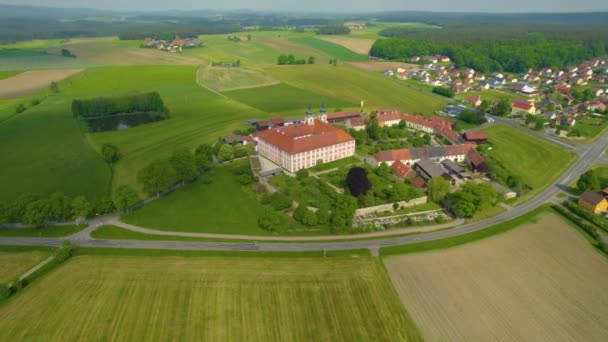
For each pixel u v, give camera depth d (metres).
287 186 155.50
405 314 90.25
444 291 98.06
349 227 126.50
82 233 122.19
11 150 188.62
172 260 109.12
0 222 120.94
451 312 91.25
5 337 83.62
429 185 145.50
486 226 128.50
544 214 136.38
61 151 188.62
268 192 150.88
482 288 99.31
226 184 157.50
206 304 92.69
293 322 87.88
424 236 122.50
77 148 192.88
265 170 170.12
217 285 99.00
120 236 120.81
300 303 93.31
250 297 95.06
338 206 129.38
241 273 103.88
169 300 93.88
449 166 170.00
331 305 92.88
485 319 89.38
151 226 127.12
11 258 109.69
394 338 83.88
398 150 175.88
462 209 130.75
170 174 147.50
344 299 94.75
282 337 84.19
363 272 104.69
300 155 166.25
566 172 173.50
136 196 135.88
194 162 159.38
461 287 99.62
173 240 119.12
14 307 91.75
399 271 105.44
